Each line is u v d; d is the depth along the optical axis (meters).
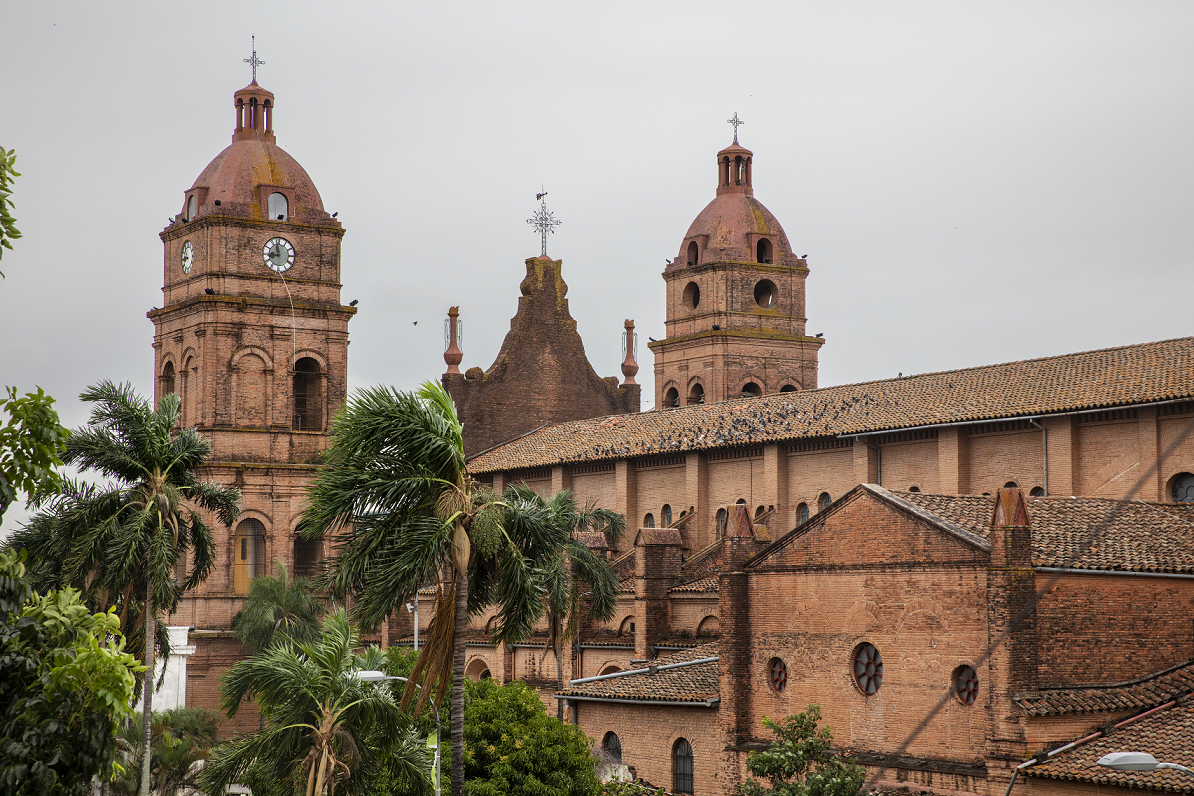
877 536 43.06
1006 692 38.50
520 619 35.44
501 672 71.25
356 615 35.06
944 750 40.44
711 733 48.88
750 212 93.00
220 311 85.56
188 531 52.53
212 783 40.53
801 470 65.06
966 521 42.19
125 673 21.33
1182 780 35.16
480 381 92.06
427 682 34.31
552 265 95.62
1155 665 40.88
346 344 89.38
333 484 34.28
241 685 41.16
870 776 41.81
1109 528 43.41
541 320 94.75
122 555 47.72
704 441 69.69
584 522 54.72
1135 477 51.19
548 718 46.59
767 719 42.06
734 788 46.69
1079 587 39.97
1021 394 56.31
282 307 87.12
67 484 49.78
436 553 34.09
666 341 93.75
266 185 87.25
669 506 72.75
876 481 60.97
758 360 90.81
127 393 50.81
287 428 86.88
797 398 69.31
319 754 38.97
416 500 34.84
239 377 86.06
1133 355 55.03
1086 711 38.59
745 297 91.19
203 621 83.69
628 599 66.88
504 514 35.38
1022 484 55.19
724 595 47.53
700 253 92.69
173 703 80.56
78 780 21.39
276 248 87.44
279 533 86.12
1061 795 37.12
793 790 38.91
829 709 44.16
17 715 20.84
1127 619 40.59
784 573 46.19
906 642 41.84
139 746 57.31
